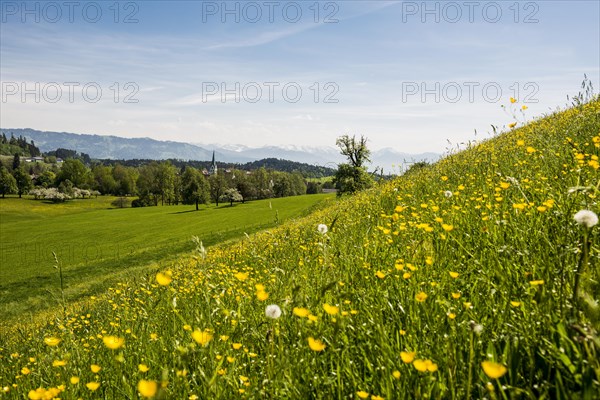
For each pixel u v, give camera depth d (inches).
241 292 153.2
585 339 57.2
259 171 6825.8
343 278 134.3
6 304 1141.1
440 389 68.5
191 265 391.2
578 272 71.7
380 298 111.5
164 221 3267.7
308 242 232.1
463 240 149.0
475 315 88.9
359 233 220.4
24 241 2687.0
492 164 313.4
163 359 121.0
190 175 6205.7
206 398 83.6
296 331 103.3
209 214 3558.1
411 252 140.7
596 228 112.1
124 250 2042.3
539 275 96.3
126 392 106.1
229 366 98.7
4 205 6225.4
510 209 165.2
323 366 89.4
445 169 429.7
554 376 70.4
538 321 79.0
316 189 7795.3
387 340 85.4
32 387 142.3
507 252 113.1
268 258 228.2
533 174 225.5
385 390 74.6
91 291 1049.5
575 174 175.5
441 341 82.8
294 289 93.5
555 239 113.5
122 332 177.8
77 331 263.9
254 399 82.0
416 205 273.9
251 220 2755.9
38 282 1401.3
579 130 322.3
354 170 2234.3
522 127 549.6
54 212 6008.9
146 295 286.7
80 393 115.6
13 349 287.1
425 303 95.0
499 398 66.4
